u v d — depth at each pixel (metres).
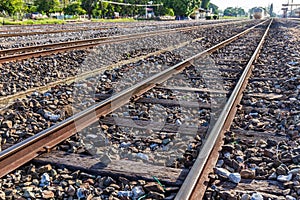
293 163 3.45
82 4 55.41
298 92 6.20
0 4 38.16
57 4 54.50
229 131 4.15
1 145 3.87
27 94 5.94
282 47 13.91
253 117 4.93
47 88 6.36
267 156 3.63
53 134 3.79
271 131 4.36
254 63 9.57
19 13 41.84
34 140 3.53
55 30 18.75
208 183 3.00
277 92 6.38
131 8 70.06
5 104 5.26
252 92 6.36
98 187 3.06
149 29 22.73
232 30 25.09
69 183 3.08
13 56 8.30
